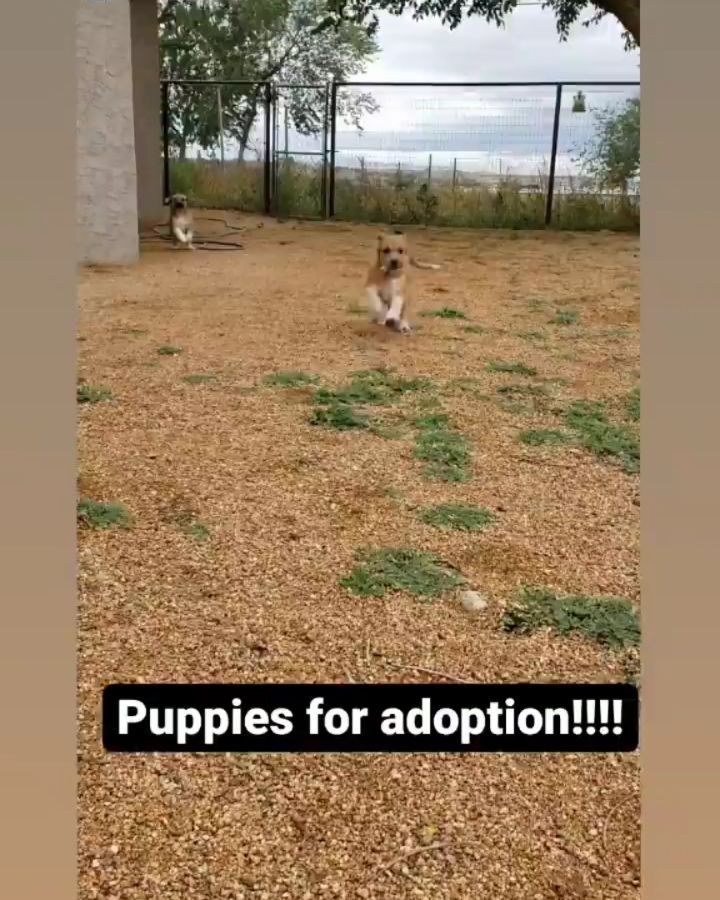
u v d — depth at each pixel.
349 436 5.31
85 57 10.62
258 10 25.62
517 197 16.89
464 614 3.52
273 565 3.80
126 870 2.32
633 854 2.43
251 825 2.48
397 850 2.42
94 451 4.91
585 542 4.16
